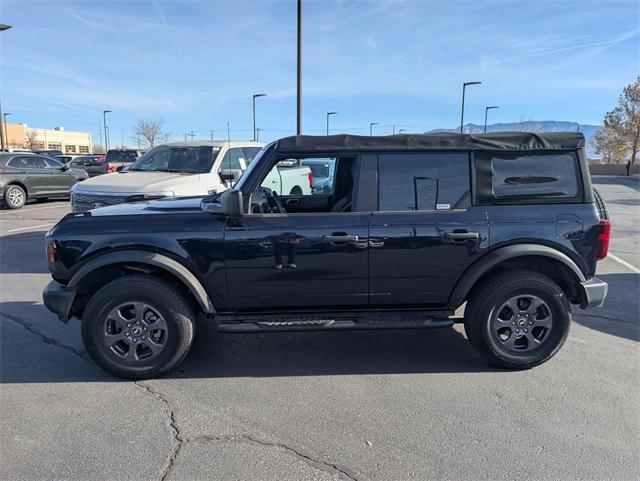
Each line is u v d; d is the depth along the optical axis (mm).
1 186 13836
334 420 3182
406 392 3559
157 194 6789
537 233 3723
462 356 4211
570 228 3734
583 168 3791
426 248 3725
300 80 17719
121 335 3691
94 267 3615
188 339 3740
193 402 3420
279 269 3727
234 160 8250
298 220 3713
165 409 3320
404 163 3771
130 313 3717
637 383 3674
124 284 3627
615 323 4945
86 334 3635
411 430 3061
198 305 4039
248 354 4266
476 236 3717
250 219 3709
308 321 3811
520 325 3826
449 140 3764
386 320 3834
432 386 3652
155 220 3727
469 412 3273
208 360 4137
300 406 3363
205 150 8086
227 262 3703
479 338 3816
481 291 3791
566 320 3789
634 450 2857
